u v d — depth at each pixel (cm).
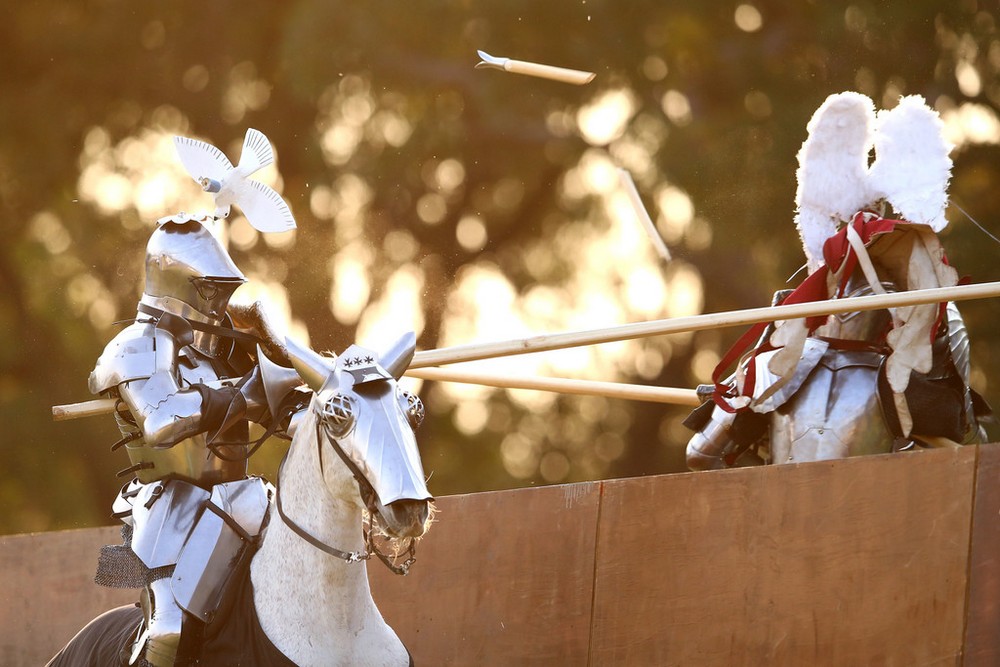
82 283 6600
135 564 2362
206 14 6550
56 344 6569
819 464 2678
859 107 2970
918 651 2561
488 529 2989
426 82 6259
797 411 2870
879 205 2981
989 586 2517
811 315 2667
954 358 2898
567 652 2864
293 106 6544
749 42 6216
